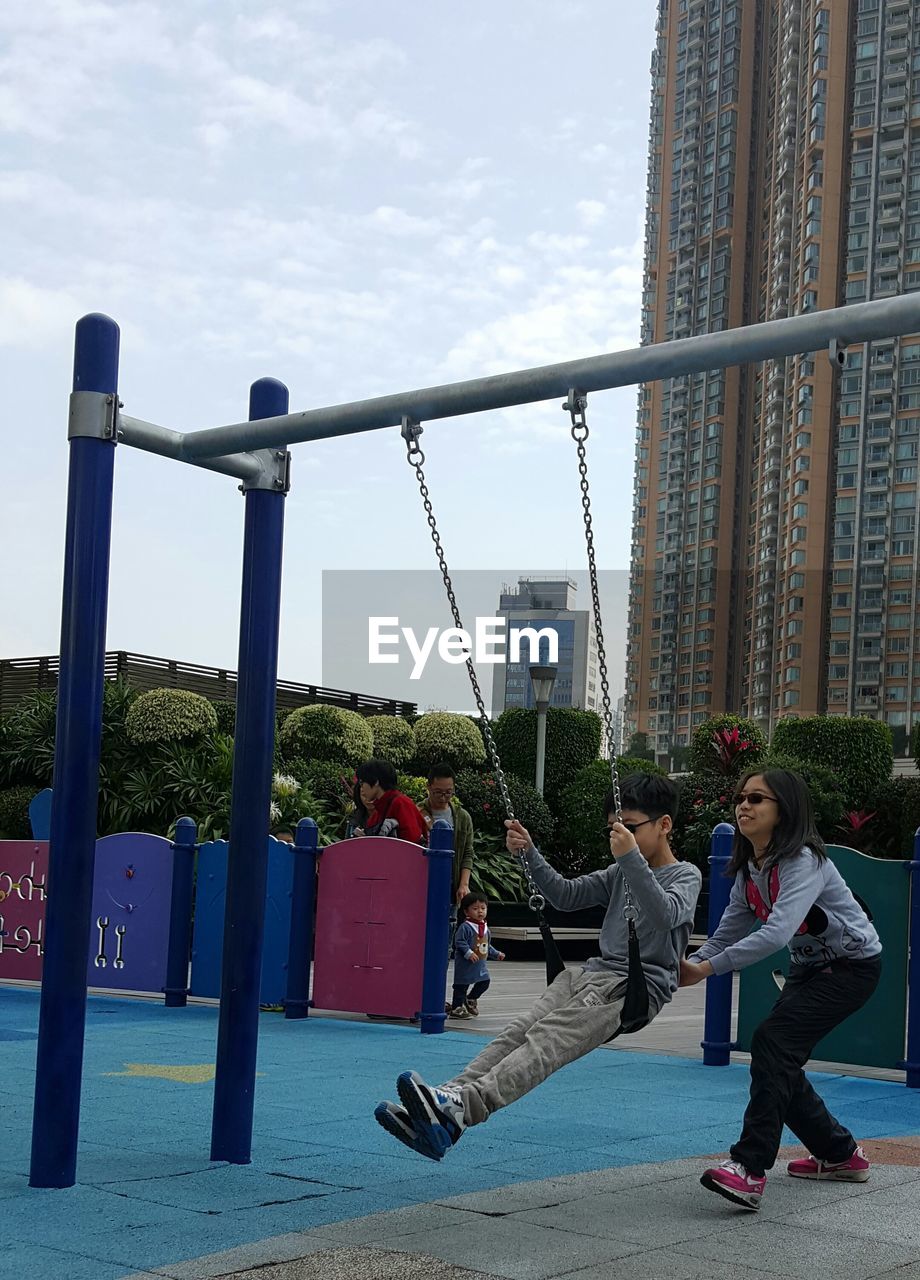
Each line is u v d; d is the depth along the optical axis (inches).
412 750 894.4
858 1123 217.3
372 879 345.1
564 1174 169.0
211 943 381.1
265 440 172.1
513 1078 145.0
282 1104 216.8
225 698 943.0
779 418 3380.9
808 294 3228.3
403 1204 150.5
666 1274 124.3
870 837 778.2
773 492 3388.3
